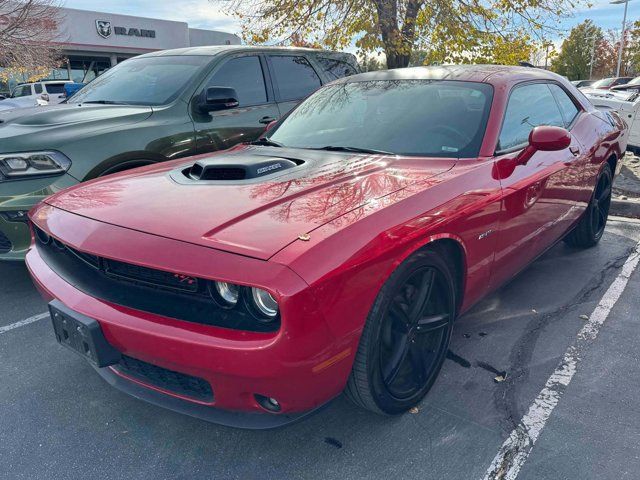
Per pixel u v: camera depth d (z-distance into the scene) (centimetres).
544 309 362
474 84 334
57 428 248
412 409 256
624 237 518
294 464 224
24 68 2141
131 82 508
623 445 232
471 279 273
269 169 271
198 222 211
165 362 198
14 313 364
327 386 202
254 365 183
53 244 255
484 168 280
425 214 232
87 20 2806
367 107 345
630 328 336
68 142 380
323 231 200
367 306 204
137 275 209
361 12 1042
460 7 1035
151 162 432
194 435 242
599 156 422
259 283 179
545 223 343
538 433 240
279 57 571
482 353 307
